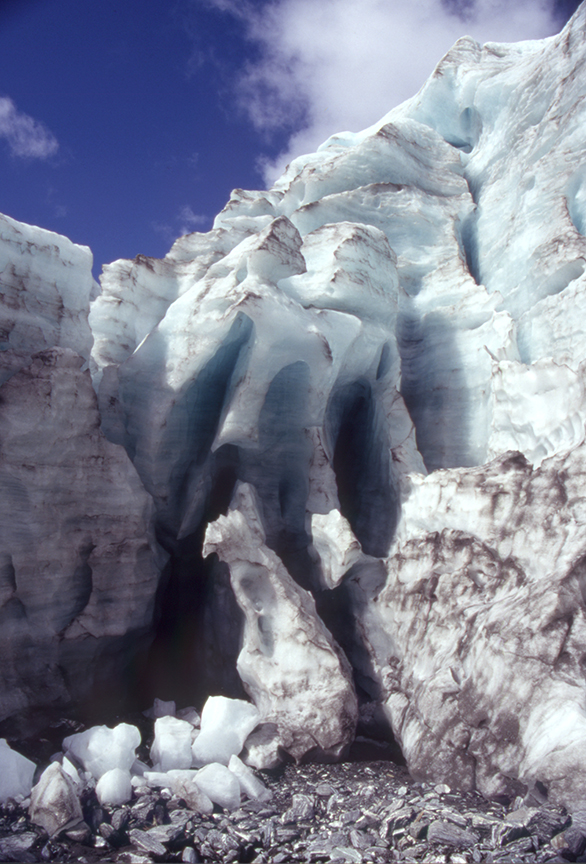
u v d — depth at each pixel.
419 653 5.80
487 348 7.44
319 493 6.79
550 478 5.37
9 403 5.54
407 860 3.67
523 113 9.26
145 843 3.85
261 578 6.11
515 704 4.55
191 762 5.05
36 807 4.11
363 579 6.58
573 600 4.66
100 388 7.11
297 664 5.61
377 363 7.74
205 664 6.61
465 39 11.84
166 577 6.86
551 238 7.52
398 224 9.12
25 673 5.46
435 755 4.86
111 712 6.09
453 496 6.06
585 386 5.55
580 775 4.03
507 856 3.61
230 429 6.59
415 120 11.28
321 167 9.73
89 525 5.93
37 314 6.68
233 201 10.15
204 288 7.01
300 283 7.46
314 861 3.73
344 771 5.11
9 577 5.45
